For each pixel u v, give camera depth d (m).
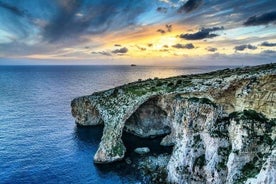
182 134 60.31
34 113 129.25
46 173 64.81
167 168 62.19
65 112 132.75
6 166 68.12
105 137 76.06
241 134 49.91
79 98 104.62
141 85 96.56
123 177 62.72
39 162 70.81
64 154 76.19
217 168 52.47
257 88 54.53
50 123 110.06
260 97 53.34
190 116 59.56
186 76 99.31
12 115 123.94
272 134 48.34
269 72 54.75
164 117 86.50
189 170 56.97
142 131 88.00
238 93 58.62
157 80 102.00
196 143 58.16
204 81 71.00
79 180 61.56
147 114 87.81
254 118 51.62
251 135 49.47
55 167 67.94
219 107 59.69
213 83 65.62
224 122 56.69
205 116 58.34
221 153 53.41
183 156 58.34
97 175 63.84
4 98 173.75
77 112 104.44
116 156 71.19
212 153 54.75
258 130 49.84
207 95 64.44
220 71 92.94
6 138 89.81
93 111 102.12
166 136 81.25
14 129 100.62
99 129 100.25
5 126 104.62
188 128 59.28
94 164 69.81
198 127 59.00
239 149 49.34
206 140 56.81
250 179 44.56
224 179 51.28
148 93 83.69
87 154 76.25
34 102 161.00
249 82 56.91
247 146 48.94
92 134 94.31
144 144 82.00
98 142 86.19
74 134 94.38
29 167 67.81
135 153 75.44
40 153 76.88
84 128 101.62
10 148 80.56
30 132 96.94
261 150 48.12
